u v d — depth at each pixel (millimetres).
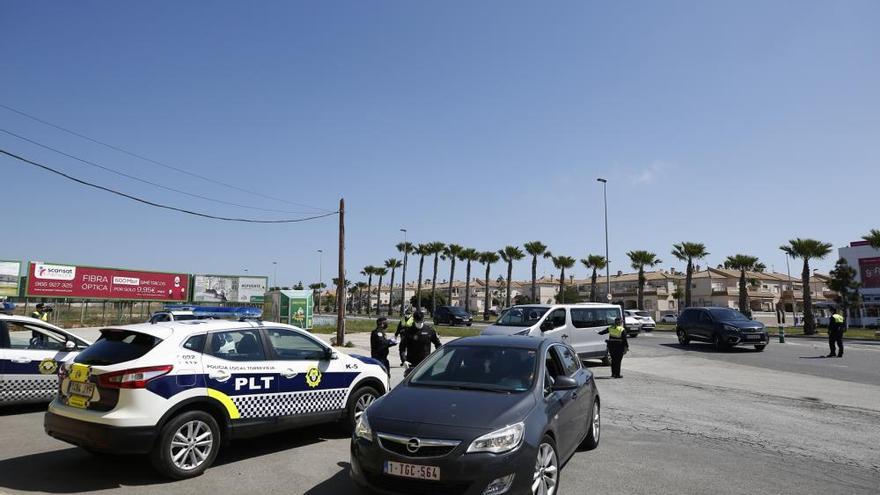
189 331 5836
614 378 13688
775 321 71875
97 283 39250
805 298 37312
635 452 6707
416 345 10172
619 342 13742
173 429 5352
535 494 4574
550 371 5727
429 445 4219
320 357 6938
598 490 5266
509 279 67750
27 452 6344
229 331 6141
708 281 79562
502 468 4176
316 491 5145
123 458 6141
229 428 5816
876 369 15469
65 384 5625
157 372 5332
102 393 5262
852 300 44812
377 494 4398
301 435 7348
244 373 6008
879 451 6852
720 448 6934
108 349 5602
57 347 8828
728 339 20562
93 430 5109
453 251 77500
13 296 36156
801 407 9852
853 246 51750
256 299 46906
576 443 5824
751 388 12047
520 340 6062
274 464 6000
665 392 11516
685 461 6312
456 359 5785
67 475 5527
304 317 34156
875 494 5246
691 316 23219
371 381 7504
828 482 5594
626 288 91188
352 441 4703
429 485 4172
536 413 4762
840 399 10680
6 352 8148
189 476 5469
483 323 52031
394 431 4402
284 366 6414
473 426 4355
